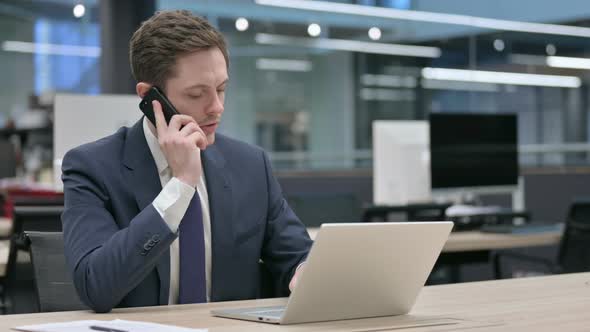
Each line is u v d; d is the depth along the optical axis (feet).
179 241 5.74
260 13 30.58
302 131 30.99
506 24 30.81
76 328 4.34
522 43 30.58
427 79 31.45
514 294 5.93
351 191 22.22
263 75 30.73
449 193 15.69
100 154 5.87
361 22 31.27
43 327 4.38
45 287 6.14
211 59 5.59
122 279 5.10
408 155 15.92
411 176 15.94
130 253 5.08
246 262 6.15
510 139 16.57
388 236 4.77
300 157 30.53
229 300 6.03
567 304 5.40
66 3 34.88
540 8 30.42
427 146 16.17
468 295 5.91
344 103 31.22
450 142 15.66
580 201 13.64
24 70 35.76
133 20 21.83
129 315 5.03
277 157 30.50
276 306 5.35
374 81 31.32
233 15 30.42
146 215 5.17
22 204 9.58
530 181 22.63
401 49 31.42
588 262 13.92
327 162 30.78
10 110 35.73
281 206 6.55
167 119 5.60
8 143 20.74
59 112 12.48
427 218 15.02
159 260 5.68
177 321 4.77
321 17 31.04
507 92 30.73
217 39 5.65
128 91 21.79
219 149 6.32
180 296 5.70
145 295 5.66
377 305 5.03
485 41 31.12
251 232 6.21
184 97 5.57
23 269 8.32
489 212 15.55
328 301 4.79
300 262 6.31
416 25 31.35
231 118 30.50
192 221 5.79
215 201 6.05
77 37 35.24
